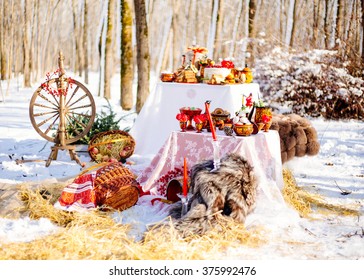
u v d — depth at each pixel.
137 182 5.27
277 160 5.49
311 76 12.19
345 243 4.32
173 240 4.08
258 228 4.48
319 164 7.51
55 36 39.62
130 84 14.33
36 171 6.62
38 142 8.68
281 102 12.60
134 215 4.89
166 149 5.36
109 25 18.30
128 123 11.03
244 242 4.27
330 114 12.24
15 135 9.48
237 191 4.45
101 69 19.44
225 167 4.52
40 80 28.39
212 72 7.30
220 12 17.92
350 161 7.79
